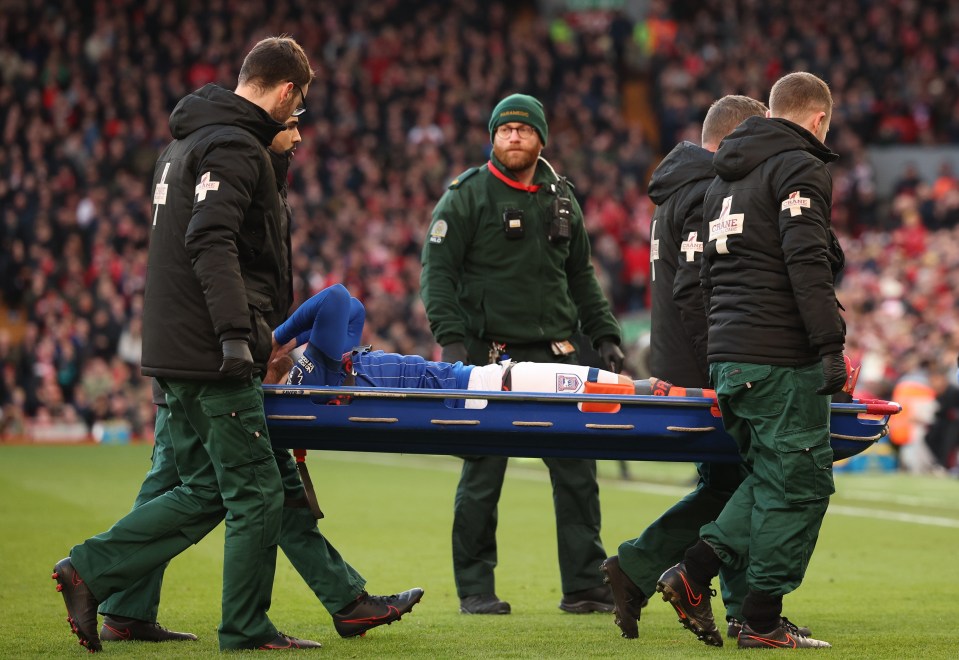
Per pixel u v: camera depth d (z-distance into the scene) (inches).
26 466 2142.0
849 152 3932.1
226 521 669.3
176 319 655.1
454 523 877.8
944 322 2625.5
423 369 783.7
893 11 4330.7
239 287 639.1
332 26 4062.5
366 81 3897.6
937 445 2256.4
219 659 639.1
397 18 4224.9
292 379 751.1
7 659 645.3
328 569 721.0
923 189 3535.9
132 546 665.6
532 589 982.4
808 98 690.8
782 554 668.1
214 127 661.9
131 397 2933.1
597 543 882.8
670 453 724.7
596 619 834.2
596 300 942.4
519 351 907.4
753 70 4111.7
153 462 734.5
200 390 659.4
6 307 3260.3
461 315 908.0
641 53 4367.6
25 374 2923.2
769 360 665.6
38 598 869.2
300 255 3233.3
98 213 3275.1
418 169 3604.8
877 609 865.5
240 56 3860.7
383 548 1196.5
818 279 643.5
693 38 4323.3
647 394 738.2
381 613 722.2
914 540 1286.9
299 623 792.3
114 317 2997.0
